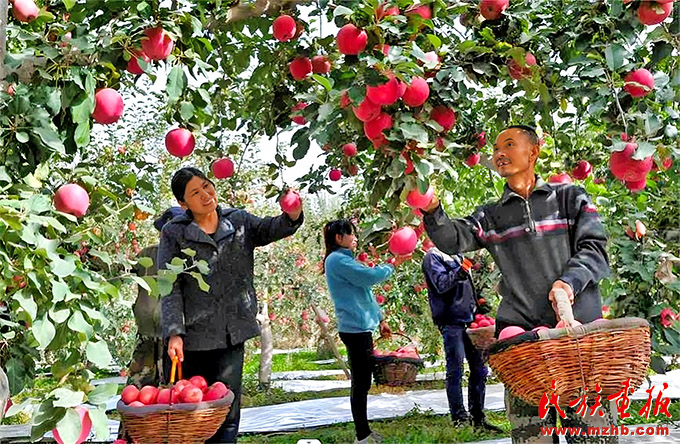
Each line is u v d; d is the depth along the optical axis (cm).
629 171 219
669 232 355
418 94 205
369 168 272
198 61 206
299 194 294
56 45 190
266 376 676
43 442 344
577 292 209
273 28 238
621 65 209
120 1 198
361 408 388
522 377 186
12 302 168
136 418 216
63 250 169
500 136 239
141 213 272
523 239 232
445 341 429
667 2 210
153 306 312
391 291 648
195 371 277
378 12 192
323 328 738
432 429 421
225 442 272
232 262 282
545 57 238
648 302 345
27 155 188
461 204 503
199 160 664
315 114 216
